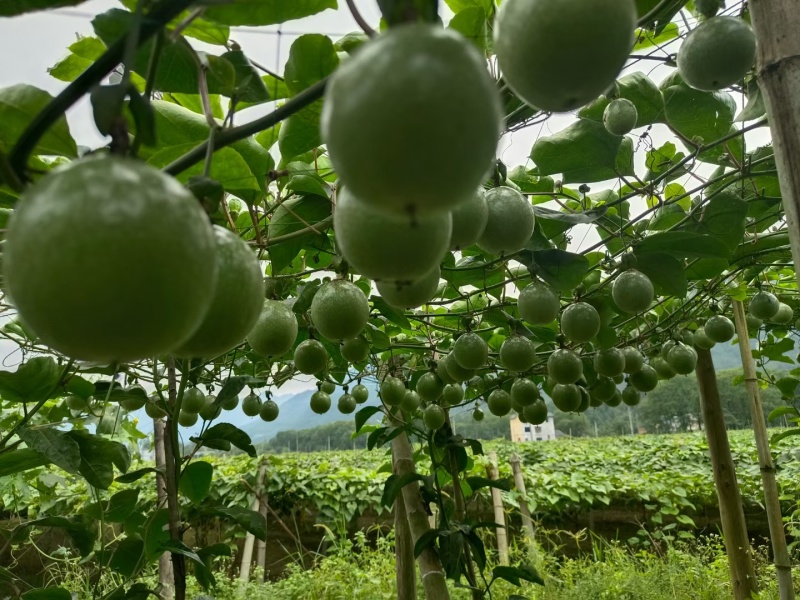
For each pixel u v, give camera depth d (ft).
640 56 8.23
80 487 24.47
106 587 18.83
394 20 3.16
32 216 2.64
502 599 19.39
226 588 21.36
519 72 3.99
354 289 7.40
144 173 2.79
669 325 16.34
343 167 3.02
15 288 2.67
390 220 4.12
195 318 2.90
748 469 30.73
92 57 7.13
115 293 2.56
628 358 12.71
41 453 7.74
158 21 3.41
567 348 11.46
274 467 28.99
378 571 22.52
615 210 12.70
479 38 6.77
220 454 37.83
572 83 3.92
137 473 8.75
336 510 28.19
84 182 2.66
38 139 3.50
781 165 4.71
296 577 22.41
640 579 20.70
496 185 7.04
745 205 10.34
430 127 2.80
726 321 14.37
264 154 7.44
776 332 19.93
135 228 2.60
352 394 16.55
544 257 9.09
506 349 10.51
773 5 4.84
